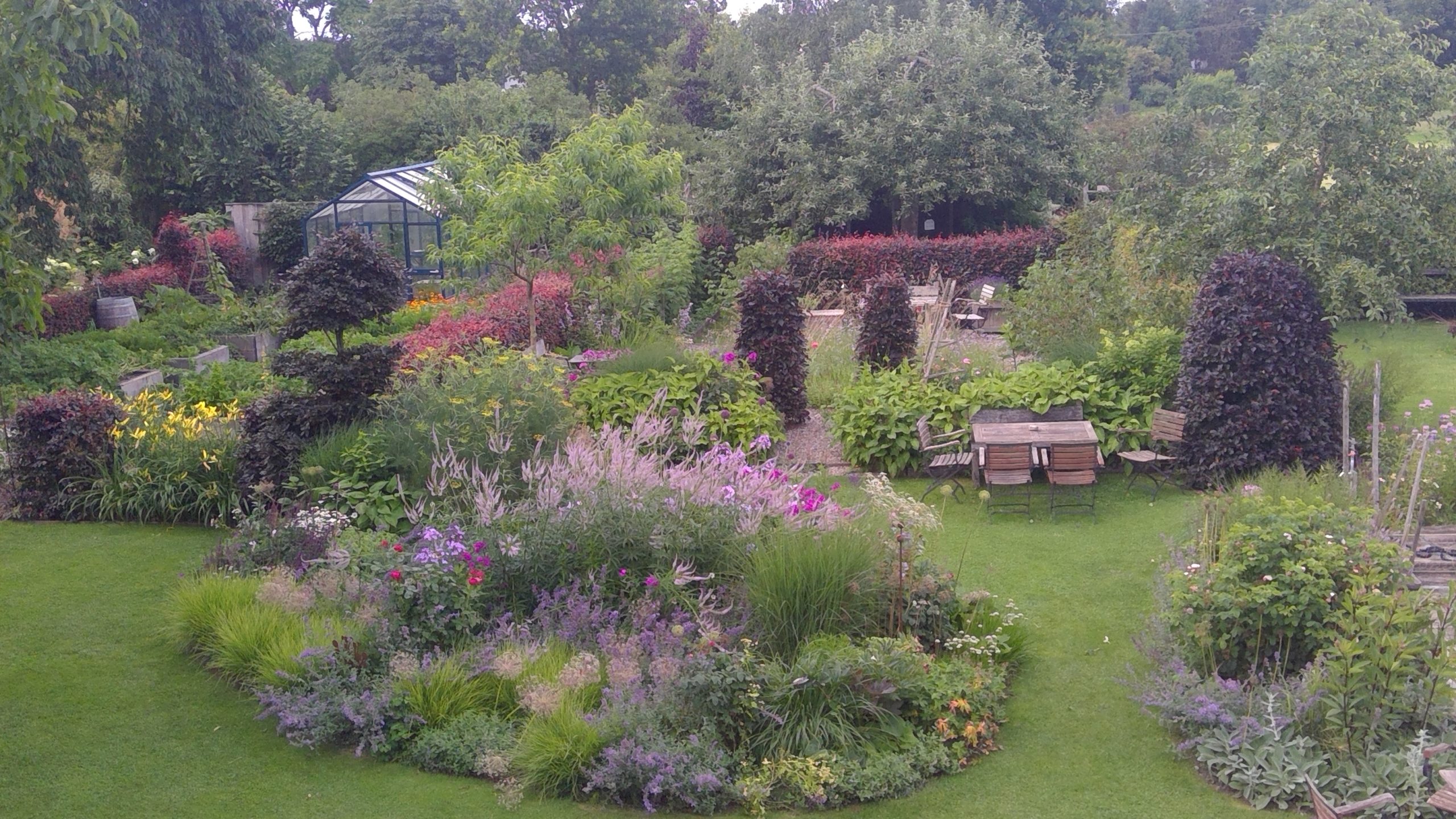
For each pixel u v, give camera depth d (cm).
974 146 2231
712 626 572
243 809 484
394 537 738
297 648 582
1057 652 645
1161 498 916
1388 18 1066
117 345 1500
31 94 570
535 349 1212
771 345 1158
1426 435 735
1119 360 1036
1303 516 587
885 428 1010
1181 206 1127
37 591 731
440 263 2208
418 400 841
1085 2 3331
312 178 2903
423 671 559
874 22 2559
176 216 2609
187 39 1778
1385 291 957
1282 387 902
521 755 508
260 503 805
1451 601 498
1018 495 936
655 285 1683
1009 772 520
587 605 602
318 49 4066
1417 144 1075
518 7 3962
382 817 478
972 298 1834
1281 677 541
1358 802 435
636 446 724
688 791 487
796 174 2270
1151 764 522
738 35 3438
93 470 897
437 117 3122
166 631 655
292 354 847
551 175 1288
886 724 538
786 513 654
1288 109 1047
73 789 499
